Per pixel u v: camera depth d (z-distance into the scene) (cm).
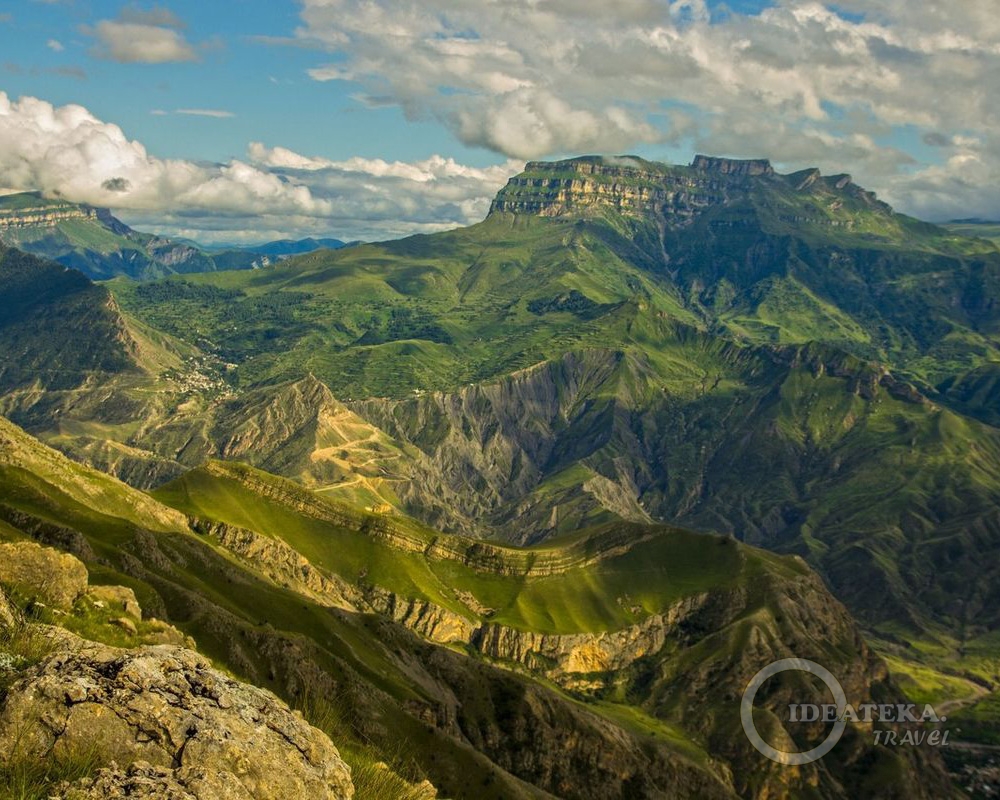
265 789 2962
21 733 2709
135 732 2883
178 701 3089
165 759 2861
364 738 12075
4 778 2539
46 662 3014
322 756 3362
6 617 3438
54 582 5534
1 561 5369
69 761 2700
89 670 3044
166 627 6425
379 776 3953
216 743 2956
